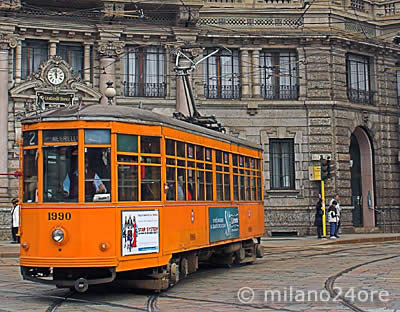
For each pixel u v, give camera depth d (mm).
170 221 13594
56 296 13156
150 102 30828
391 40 34906
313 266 18344
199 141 15414
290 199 31922
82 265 12039
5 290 14227
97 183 12305
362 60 34594
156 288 13172
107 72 30219
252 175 19734
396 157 35094
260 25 32188
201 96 31609
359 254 22094
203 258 16250
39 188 12430
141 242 12750
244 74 32125
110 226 12242
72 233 12117
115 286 14477
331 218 29031
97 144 12391
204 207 15531
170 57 31156
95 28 30266
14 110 28906
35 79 29188
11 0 28438
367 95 34594
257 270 17656
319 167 31672
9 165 28703
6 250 23547
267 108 32250
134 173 12797
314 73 32562
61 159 12398
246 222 18797
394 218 34688
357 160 35156
